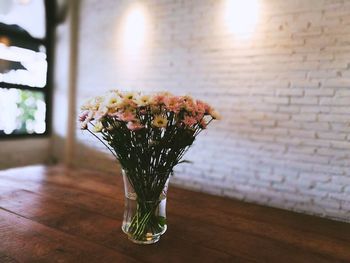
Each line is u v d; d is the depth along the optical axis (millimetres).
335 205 1233
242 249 742
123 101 657
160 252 697
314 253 754
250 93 1419
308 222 979
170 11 1651
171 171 731
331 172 1236
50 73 2238
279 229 896
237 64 1448
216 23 1501
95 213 914
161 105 671
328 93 1227
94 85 2029
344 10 1181
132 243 731
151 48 1740
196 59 1578
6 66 2029
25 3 2078
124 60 1864
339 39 1194
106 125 682
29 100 2168
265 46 1366
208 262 665
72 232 778
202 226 871
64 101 2180
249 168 1442
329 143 1234
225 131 1503
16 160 2117
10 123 2088
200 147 1584
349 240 855
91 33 2018
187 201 1101
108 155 1948
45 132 2264
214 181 1551
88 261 643
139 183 717
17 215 868
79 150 2109
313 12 1245
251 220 954
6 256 646
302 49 1276
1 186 1132
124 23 1846
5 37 2008
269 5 1350
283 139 1343
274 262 690
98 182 1254
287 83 1318
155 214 738
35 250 677
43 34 2188
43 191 1099
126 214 750
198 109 691
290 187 1335
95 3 1980
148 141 682
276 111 1354
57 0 2137
